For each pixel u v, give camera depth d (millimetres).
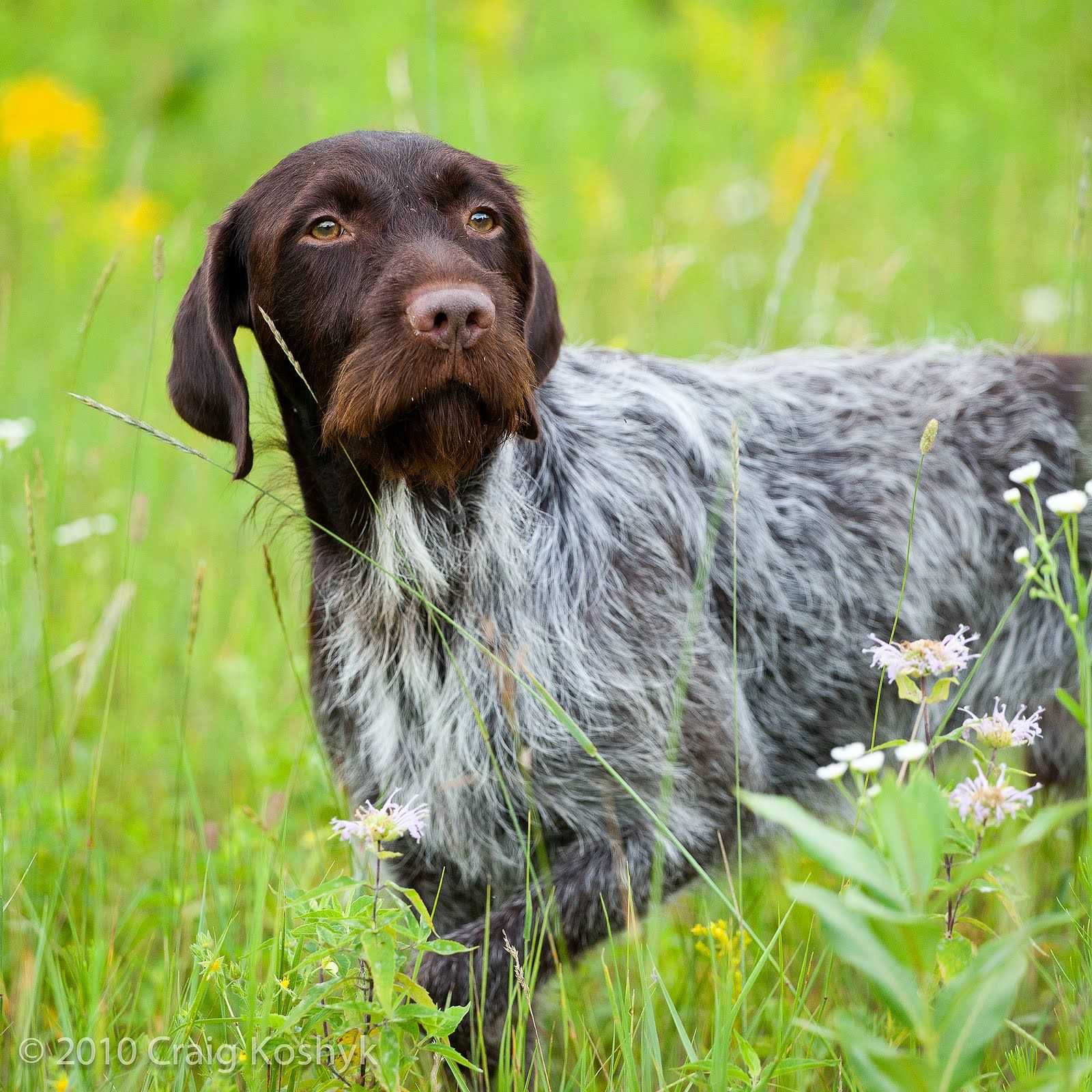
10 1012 6242
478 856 6855
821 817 7789
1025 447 7770
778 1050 5176
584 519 6750
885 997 3695
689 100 18734
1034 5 17938
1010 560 7691
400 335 5871
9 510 10602
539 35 20047
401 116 9680
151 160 19375
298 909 4809
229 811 8102
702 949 6223
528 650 6387
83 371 12766
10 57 21891
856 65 14594
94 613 9766
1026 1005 6391
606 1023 6770
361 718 6934
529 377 6113
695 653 6773
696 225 14906
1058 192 14344
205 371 6633
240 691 9086
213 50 20781
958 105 17172
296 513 6914
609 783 6562
